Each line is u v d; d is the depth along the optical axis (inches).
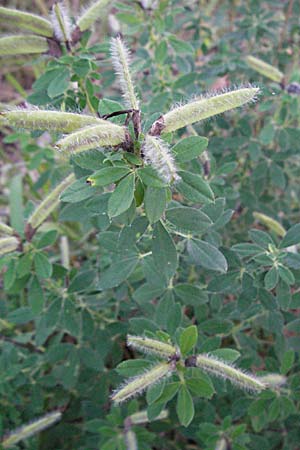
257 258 7.9
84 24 8.2
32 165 12.6
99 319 10.1
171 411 9.7
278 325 8.9
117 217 6.1
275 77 10.2
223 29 15.8
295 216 13.1
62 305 9.1
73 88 8.7
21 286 8.7
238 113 12.4
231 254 8.3
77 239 14.4
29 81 19.4
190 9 13.9
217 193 9.3
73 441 10.5
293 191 12.9
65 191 6.5
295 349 9.3
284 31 12.8
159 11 10.5
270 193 13.4
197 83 12.6
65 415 10.6
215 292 8.8
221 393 9.4
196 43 11.9
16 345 11.1
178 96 10.2
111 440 8.8
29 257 8.3
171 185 5.9
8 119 5.4
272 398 8.5
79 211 8.3
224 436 8.5
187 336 6.5
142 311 9.9
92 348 9.9
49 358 9.8
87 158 6.1
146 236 8.0
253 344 10.0
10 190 13.3
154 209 5.8
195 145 6.0
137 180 5.9
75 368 9.9
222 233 11.7
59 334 10.5
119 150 5.8
